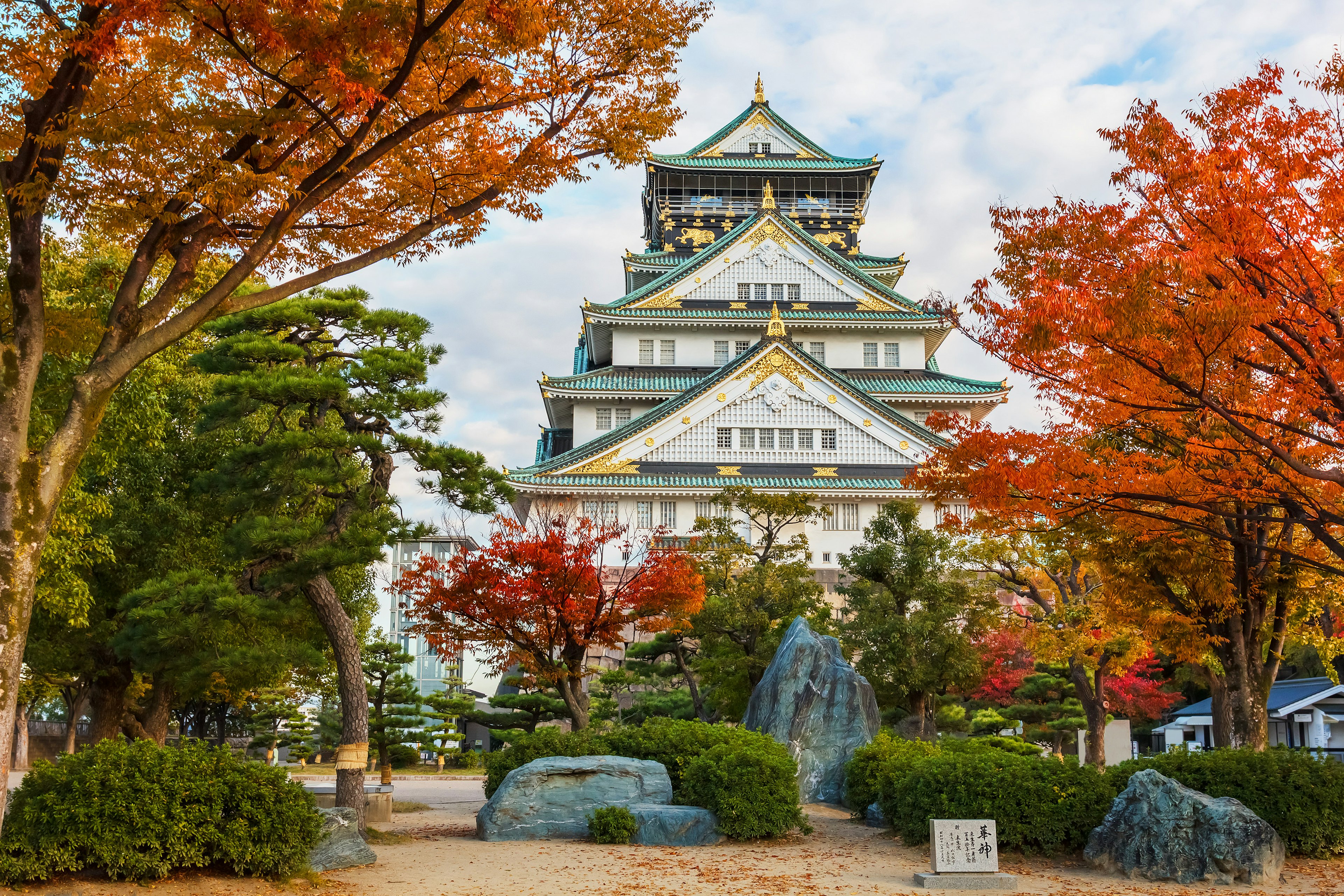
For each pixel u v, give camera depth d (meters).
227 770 14.30
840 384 63.59
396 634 66.81
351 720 19.30
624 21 12.70
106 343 11.30
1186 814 15.52
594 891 14.02
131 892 12.77
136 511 27.56
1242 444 15.51
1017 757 18.56
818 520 61.84
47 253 22.08
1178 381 13.91
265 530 19.23
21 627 10.24
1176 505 16.31
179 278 12.00
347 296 22.31
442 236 14.35
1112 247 14.31
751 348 63.81
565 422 76.88
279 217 11.64
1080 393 15.35
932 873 14.79
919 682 33.41
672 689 53.75
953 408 70.50
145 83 11.87
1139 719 56.91
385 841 19.00
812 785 24.83
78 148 11.81
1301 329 14.12
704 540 39.66
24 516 10.34
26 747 51.81
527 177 13.55
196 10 10.84
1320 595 23.22
